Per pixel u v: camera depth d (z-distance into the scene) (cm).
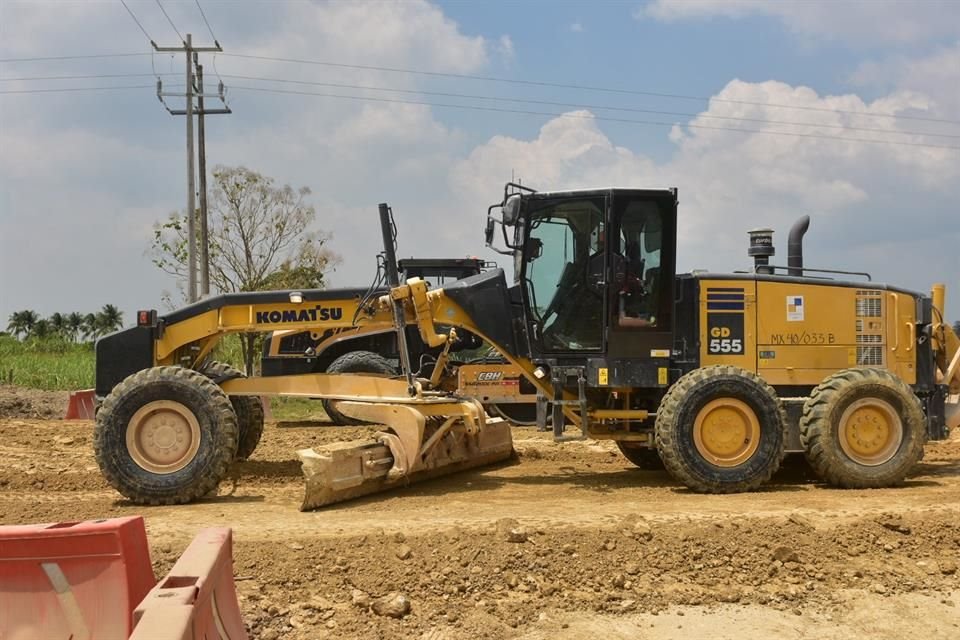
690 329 822
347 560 542
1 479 821
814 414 780
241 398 898
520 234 805
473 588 514
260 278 2280
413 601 496
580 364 804
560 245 803
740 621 485
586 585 523
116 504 729
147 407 732
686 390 757
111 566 364
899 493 757
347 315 834
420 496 752
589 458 1001
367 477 730
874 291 849
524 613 487
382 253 826
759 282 831
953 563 566
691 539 579
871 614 497
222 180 2273
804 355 834
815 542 586
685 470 753
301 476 860
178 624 285
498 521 600
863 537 598
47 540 362
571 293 803
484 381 941
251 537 590
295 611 481
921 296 858
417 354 1281
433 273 1373
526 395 940
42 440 1115
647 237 798
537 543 566
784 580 539
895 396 782
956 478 852
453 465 862
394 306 806
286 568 529
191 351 858
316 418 1472
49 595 363
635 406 837
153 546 571
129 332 819
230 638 356
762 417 762
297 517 664
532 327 806
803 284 837
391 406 756
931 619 493
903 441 783
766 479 764
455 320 816
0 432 1180
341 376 820
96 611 361
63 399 1606
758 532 594
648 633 468
